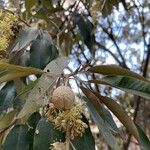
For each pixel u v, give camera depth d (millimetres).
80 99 172
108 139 165
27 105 157
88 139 175
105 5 307
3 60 200
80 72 166
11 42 208
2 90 201
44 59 211
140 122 449
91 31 299
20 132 184
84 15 303
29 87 168
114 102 172
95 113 172
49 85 160
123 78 177
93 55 296
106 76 177
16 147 182
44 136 173
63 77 162
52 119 163
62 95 153
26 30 208
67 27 300
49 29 299
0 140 188
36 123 184
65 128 158
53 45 217
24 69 155
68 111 156
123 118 173
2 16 206
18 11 223
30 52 212
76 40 326
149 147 180
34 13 272
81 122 157
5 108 198
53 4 286
